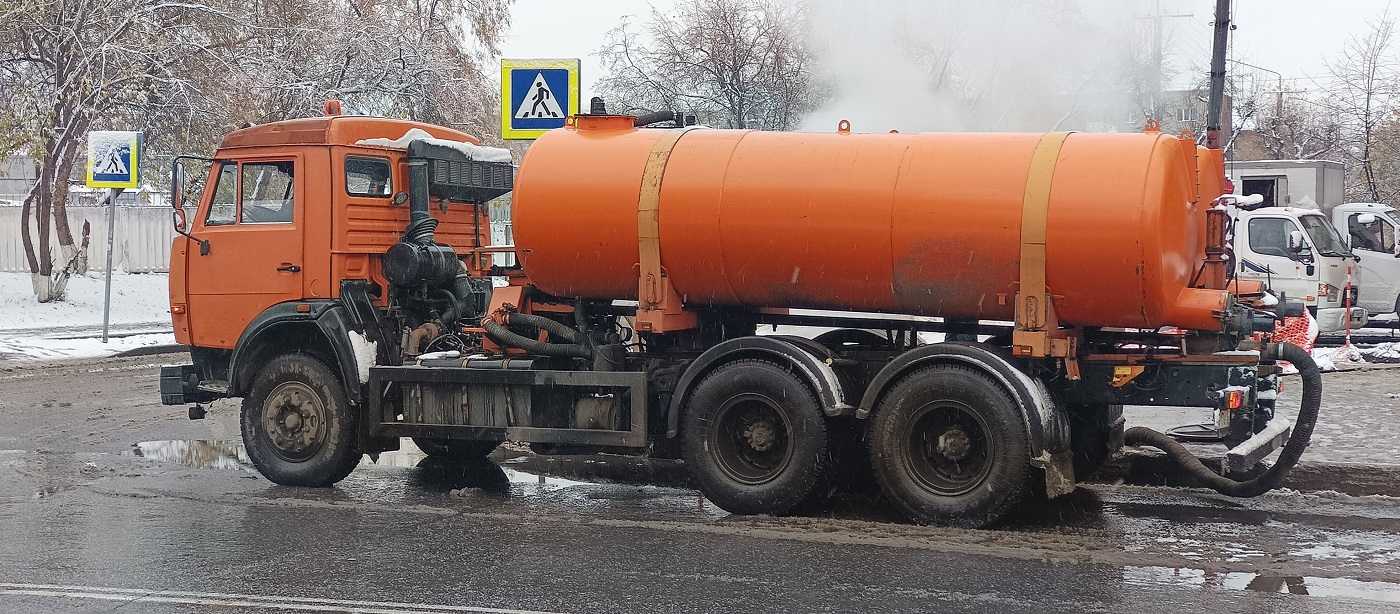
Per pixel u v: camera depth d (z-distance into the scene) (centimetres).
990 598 598
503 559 681
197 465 1006
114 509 823
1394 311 2169
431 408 890
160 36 2492
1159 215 720
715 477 812
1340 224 2223
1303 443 782
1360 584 624
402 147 954
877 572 650
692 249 819
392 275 920
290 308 916
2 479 937
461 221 1018
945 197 758
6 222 3269
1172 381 770
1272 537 732
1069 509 814
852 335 859
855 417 799
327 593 609
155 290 2925
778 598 599
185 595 606
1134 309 739
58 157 2581
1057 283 743
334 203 915
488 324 899
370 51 2723
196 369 990
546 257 859
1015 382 741
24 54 2523
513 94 1179
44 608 583
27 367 1777
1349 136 3972
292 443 919
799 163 798
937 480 772
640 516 808
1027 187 742
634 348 899
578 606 586
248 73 2616
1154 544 715
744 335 903
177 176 967
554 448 909
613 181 836
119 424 1238
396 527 770
